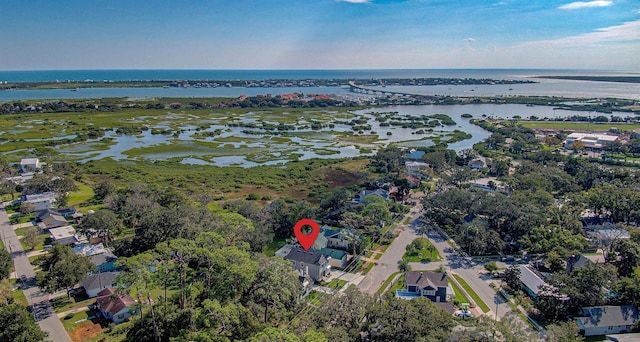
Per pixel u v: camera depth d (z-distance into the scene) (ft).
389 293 267.39
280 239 381.19
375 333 214.07
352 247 360.28
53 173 558.15
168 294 264.11
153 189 476.54
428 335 192.03
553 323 241.55
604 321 237.04
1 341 204.74
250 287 244.01
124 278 228.22
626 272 296.71
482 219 394.73
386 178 542.57
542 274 299.99
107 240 362.12
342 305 227.40
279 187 565.53
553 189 530.68
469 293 284.41
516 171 620.49
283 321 238.68
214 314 208.85
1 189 477.36
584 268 259.80
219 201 496.23
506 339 193.57
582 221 412.36
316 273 306.96
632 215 404.57
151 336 224.12
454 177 552.82
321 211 443.73
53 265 285.64
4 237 374.63
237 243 296.71
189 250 238.27
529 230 354.13
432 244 368.68
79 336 234.99
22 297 276.62
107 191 486.79
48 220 392.68
